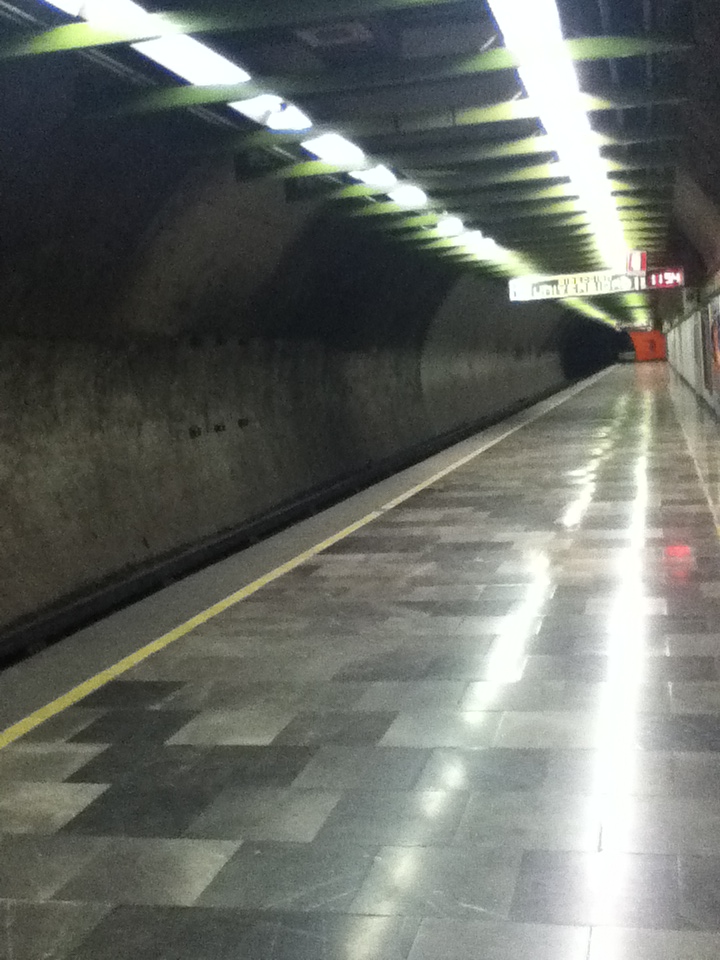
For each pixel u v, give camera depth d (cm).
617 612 662
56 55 596
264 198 1020
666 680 525
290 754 463
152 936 325
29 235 727
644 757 432
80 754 480
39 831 403
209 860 371
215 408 1217
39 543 822
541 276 2091
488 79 816
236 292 1167
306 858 367
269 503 1307
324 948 312
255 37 669
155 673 601
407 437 2062
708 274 1934
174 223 903
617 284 2050
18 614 764
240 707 531
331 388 1659
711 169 1005
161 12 540
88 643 687
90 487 916
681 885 331
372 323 1792
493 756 445
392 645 624
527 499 1181
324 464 1553
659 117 904
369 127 816
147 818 408
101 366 955
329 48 724
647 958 295
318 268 1351
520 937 309
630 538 901
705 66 677
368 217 1352
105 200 780
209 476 1159
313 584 806
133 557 952
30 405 844
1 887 361
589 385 4566
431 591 755
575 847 361
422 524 1057
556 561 827
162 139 779
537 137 934
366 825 389
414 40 752
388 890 342
